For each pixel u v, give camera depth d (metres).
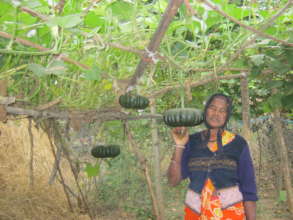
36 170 6.67
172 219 6.30
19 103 3.01
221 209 2.89
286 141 7.48
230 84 6.12
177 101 4.94
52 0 1.94
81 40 2.24
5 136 6.81
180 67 2.58
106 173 7.20
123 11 2.21
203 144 3.08
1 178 6.12
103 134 5.03
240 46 2.65
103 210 6.56
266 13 2.46
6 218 5.46
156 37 1.86
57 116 3.16
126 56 2.85
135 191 6.97
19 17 1.83
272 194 7.42
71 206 6.01
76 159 5.33
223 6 2.27
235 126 6.80
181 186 7.78
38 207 5.82
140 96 2.96
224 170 2.95
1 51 1.83
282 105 3.40
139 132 6.43
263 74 3.48
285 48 2.77
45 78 2.84
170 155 7.39
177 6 1.50
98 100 3.38
